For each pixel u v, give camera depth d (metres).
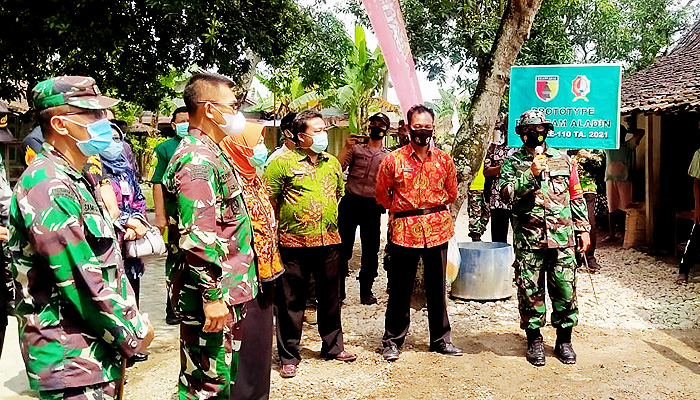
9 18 8.91
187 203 2.60
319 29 12.07
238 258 2.89
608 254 8.74
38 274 2.15
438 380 4.23
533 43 12.34
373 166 6.12
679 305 5.99
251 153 3.25
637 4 16.80
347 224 6.25
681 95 7.73
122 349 2.17
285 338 4.33
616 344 4.93
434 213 4.59
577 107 5.86
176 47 9.34
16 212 2.13
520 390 4.06
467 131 5.80
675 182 8.98
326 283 4.50
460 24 11.28
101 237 2.22
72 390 2.15
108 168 4.06
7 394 4.04
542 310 4.52
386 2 5.52
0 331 3.02
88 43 8.41
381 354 4.75
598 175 10.60
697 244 6.82
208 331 2.65
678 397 3.92
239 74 9.60
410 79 5.62
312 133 4.36
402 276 4.61
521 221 4.52
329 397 3.99
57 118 2.21
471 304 6.04
